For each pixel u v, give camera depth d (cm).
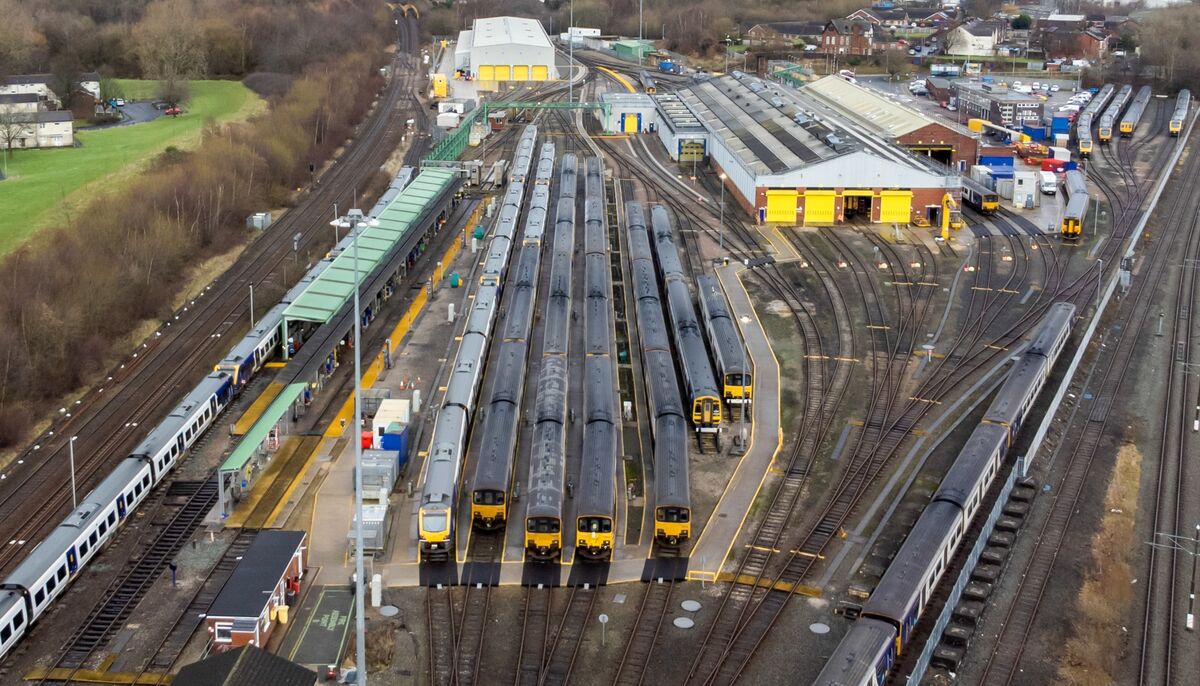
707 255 14562
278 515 8006
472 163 18312
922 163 16400
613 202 17388
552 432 8419
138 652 6412
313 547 7600
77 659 6350
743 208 16950
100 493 7744
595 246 13650
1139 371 10862
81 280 11738
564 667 6262
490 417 8619
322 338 10544
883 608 6241
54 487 8538
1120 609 6875
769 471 8669
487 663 6316
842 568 7312
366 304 11369
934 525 7131
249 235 15675
